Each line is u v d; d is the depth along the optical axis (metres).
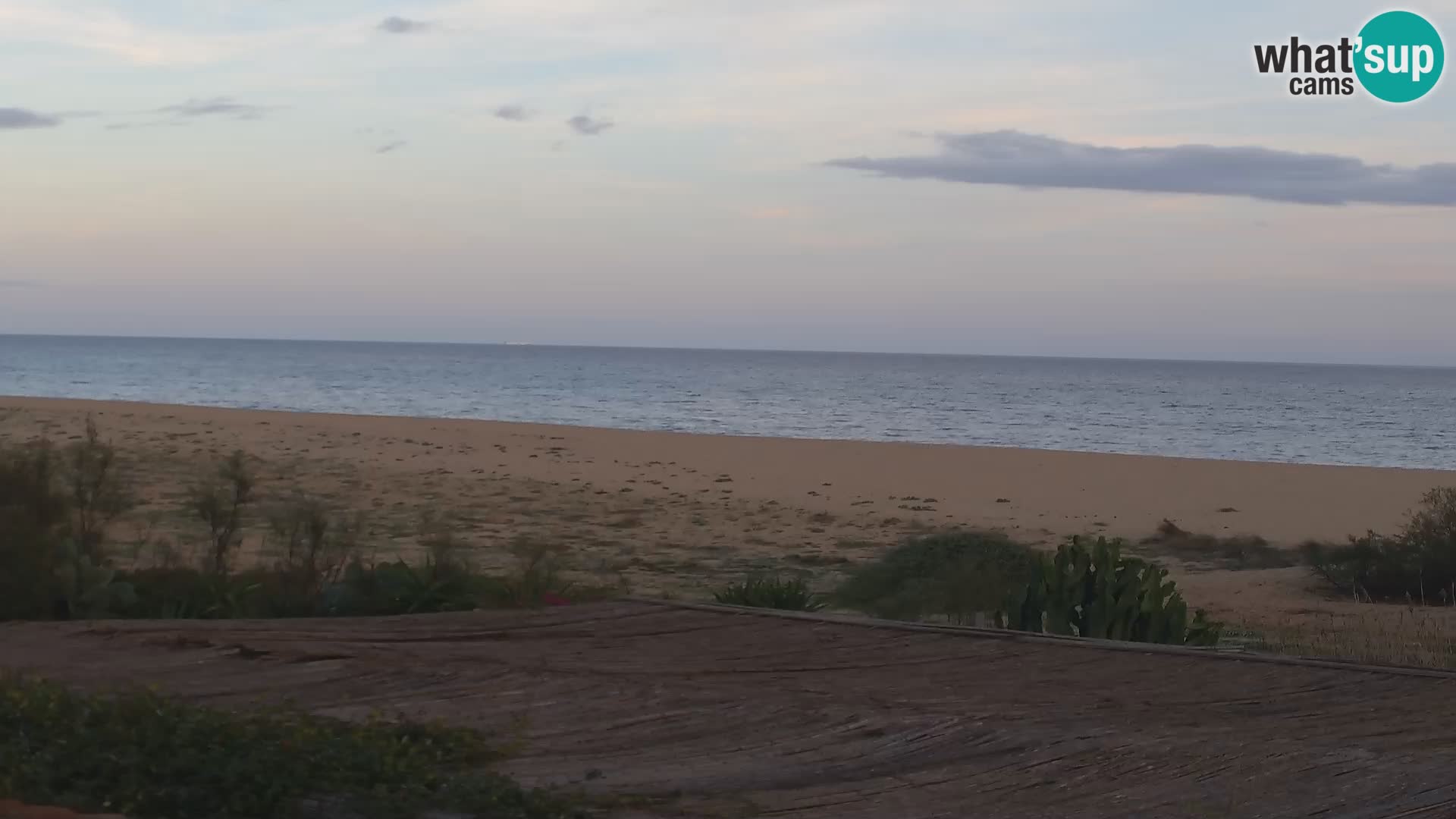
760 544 18.48
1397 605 14.23
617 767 5.47
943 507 23.84
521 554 13.38
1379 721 6.09
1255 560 17.92
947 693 6.77
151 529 14.41
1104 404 88.06
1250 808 4.73
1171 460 33.72
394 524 19.14
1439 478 29.61
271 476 25.39
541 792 4.78
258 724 5.37
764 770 5.40
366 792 4.54
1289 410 83.00
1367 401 102.06
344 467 27.94
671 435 41.06
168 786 4.61
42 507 10.99
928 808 4.84
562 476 28.00
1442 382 182.88
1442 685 6.86
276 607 10.58
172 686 6.95
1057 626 9.77
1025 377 170.38
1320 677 7.07
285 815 4.45
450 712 6.42
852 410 75.25
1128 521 22.41
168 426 37.97
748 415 67.69
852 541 18.92
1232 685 6.92
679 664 7.63
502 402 77.81
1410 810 4.66
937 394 100.94
